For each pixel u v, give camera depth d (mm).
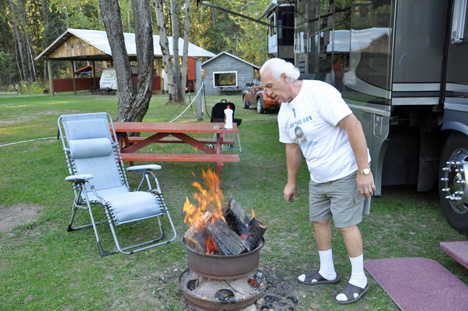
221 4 32188
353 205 2670
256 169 6723
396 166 4652
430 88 4027
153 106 17828
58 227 4266
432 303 2721
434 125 4281
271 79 2557
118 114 7398
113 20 7039
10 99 25344
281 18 11461
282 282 3072
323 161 2645
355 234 2723
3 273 3264
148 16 7125
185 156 5578
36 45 50688
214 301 2564
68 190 5512
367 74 4516
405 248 3656
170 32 48312
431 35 3926
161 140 6754
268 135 9992
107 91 29469
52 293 2955
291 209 4762
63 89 31844
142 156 5598
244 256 2529
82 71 36906
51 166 6832
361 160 2494
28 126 11961
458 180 3855
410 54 3949
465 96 3699
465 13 3670
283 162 7211
